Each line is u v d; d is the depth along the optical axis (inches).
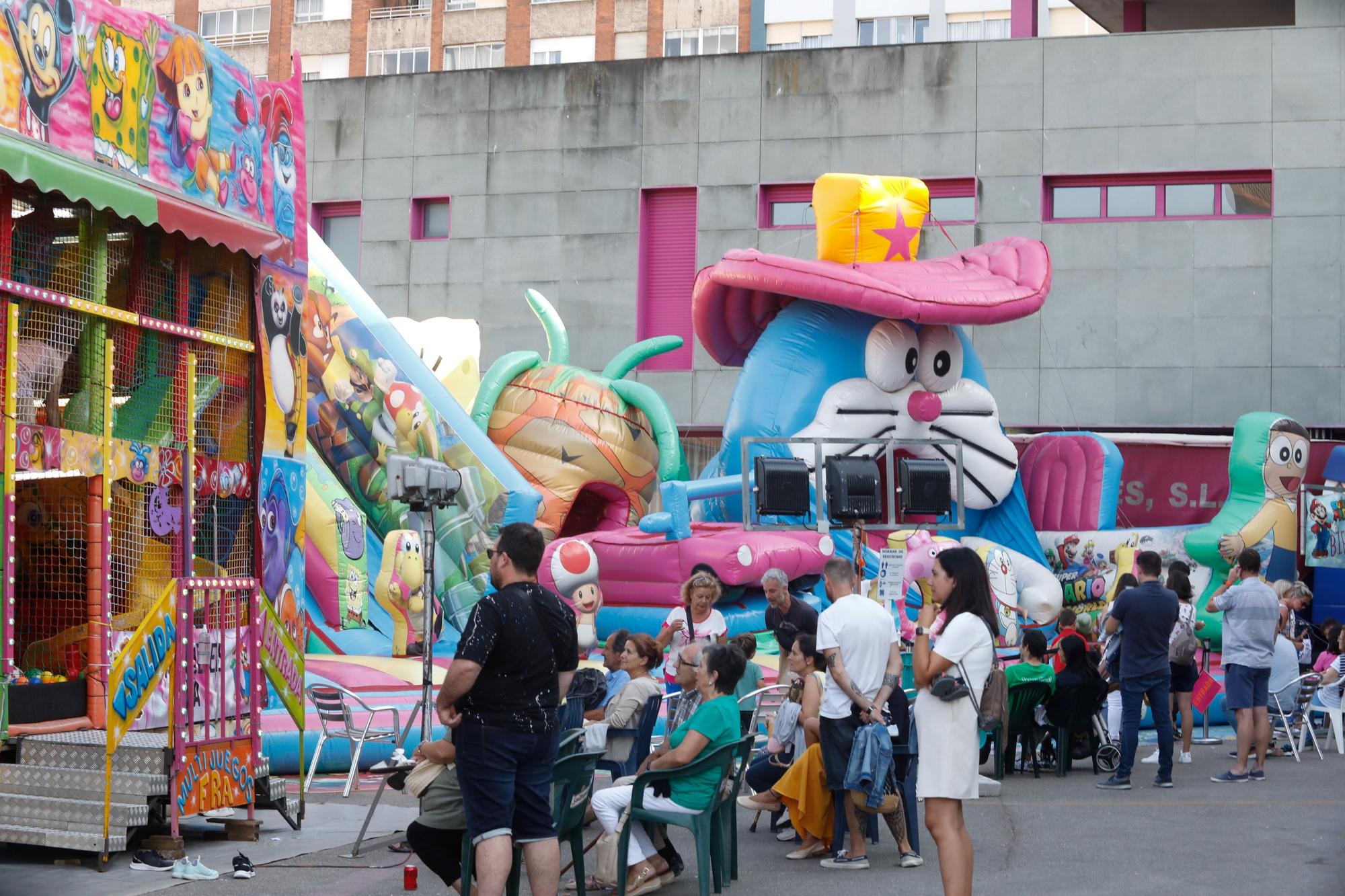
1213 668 754.2
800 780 357.7
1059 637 535.2
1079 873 335.6
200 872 329.4
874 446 752.3
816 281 738.2
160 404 405.7
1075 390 1103.0
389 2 2001.7
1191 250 1090.1
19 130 344.8
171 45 402.0
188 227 378.6
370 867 341.7
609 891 318.3
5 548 346.6
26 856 352.5
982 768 530.9
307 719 515.2
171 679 353.7
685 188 1184.8
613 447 868.0
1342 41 1070.4
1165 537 800.9
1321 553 803.4
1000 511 805.9
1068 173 1112.8
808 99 1157.1
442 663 623.2
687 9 1878.7
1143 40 1100.5
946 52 1134.4
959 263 802.2
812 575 749.9
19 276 378.9
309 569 642.8
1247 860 349.1
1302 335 1070.4
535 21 1934.1
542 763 261.9
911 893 315.9
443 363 874.1
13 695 359.9
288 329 448.8
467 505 707.4
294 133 461.1
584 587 677.9
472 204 1218.6
